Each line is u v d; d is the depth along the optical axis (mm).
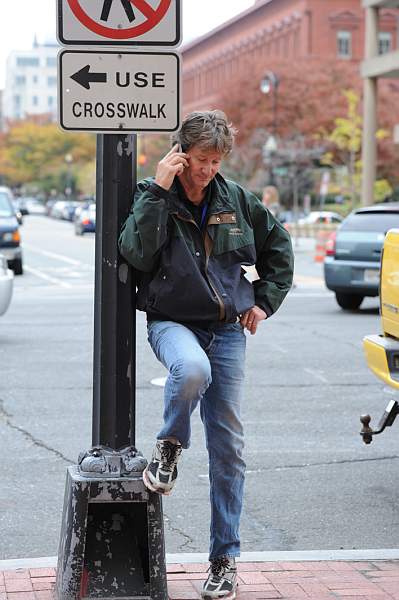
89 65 11523
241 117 182000
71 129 11547
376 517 16734
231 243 11789
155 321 11906
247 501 17500
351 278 44844
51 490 18047
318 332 38125
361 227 45094
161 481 11164
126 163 11633
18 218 70438
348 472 19359
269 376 28953
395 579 13148
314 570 13500
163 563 11570
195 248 11695
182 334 11453
